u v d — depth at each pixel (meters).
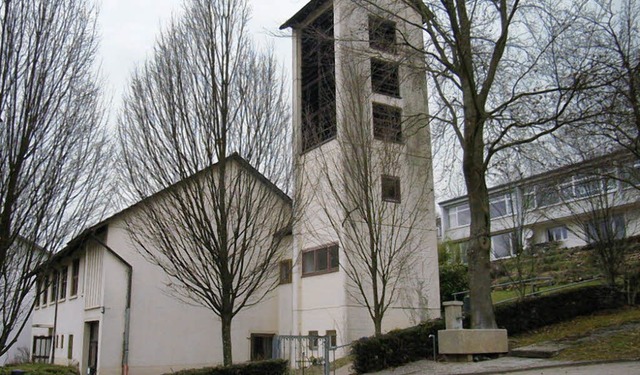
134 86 16.02
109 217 21.56
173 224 14.44
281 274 24.61
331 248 21.58
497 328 15.94
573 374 10.98
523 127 16.67
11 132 9.09
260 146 14.52
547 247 34.00
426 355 16.27
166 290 22.56
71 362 24.53
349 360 18.70
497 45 17.02
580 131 20.53
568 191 25.95
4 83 9.10
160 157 14.16
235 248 13.88
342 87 20.00
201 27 14.68
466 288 26.27
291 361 22.22
